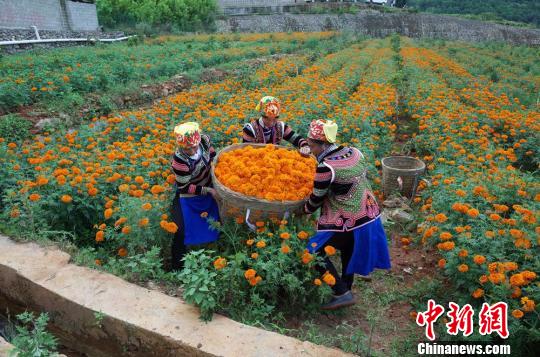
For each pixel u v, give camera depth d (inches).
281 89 420.5
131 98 431.5
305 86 442.9
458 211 153.8
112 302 119.3
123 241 146.6
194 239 146.6
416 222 198.2
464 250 128.0
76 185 163.5
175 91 502.9
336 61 733.3
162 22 1750.7
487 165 228.1
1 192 176.1
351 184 124.9
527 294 124.2
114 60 618.2
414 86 457.1
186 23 1787.6
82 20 1222.9
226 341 107.3
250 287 133.0
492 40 2113.7
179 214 148.1
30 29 922.7
